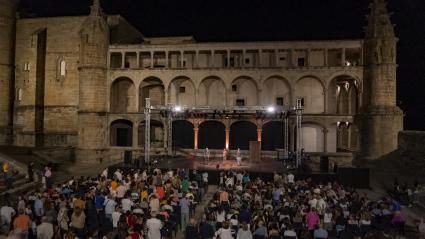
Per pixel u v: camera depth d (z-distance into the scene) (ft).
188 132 198.70
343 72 161.89
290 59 166.40
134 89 186.09
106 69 174.50
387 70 152.05
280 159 149.38
